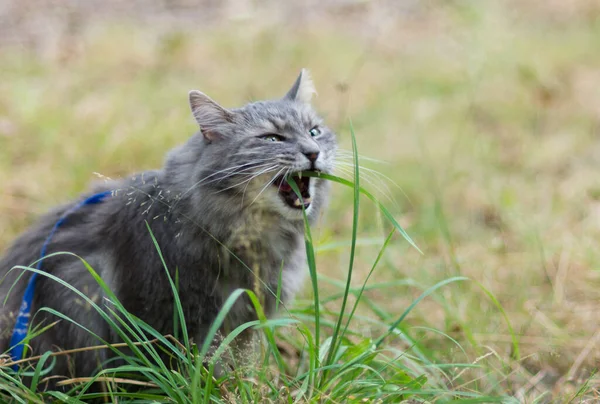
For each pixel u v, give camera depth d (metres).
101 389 4.67
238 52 11.50
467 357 4.82
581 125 9.61
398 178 8.19
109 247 4.64
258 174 4.44
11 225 6.91
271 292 4.46
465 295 5.98
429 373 4.95
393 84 10.94
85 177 7.57
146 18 13.09
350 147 8.69
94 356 4.69
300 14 13.59
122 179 5.10
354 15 13.76
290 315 4.59
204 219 4.41
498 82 10.78
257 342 4.79
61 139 8.29
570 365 5.22
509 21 12.79
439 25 13.20
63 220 4.89
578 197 7.77
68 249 4.73
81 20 12.68
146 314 4.48
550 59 11.61
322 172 4.66
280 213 4.59
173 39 11.68
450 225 7.29
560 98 10.42
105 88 10.12
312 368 4.08
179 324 4.48
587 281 6.29
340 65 11.39
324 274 6.46
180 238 4.41
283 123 4.76
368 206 7.57
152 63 11.09
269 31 12.17
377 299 6.23
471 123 9.74
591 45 12.34
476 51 11.16
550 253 6.68
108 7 13.41
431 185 8.04
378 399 4.14
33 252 4.86
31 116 8.77
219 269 4.46
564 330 5.61
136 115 9.13
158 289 4.42
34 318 4.61
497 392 4.79
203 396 4.02
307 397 4.07
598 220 7.21
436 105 10.25
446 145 8.95
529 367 5.24
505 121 9.85
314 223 4.85
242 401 4.02
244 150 4.55
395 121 9.74
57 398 4.28
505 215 7.43
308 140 4.66
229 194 4.46
